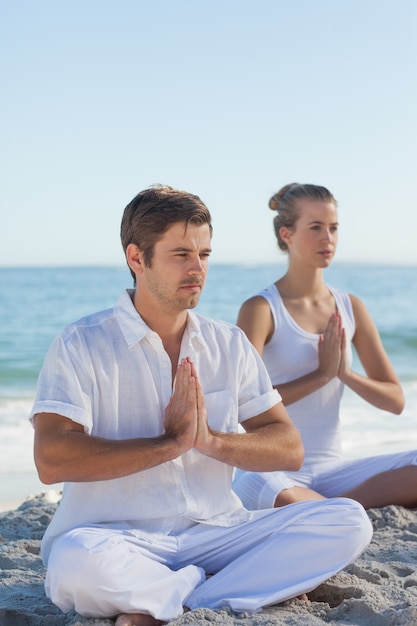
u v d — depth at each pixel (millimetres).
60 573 3217
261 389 3842
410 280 65750
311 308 5324
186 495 3537
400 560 4336
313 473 5164
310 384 5023
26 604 3730
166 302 3508
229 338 3779
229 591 3461
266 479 4777
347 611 3484
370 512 5090
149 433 3533
